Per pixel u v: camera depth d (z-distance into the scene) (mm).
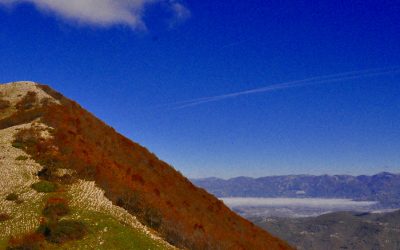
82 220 32438
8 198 35875
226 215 61438
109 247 29578
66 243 29188
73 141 50281
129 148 63438
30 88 76688
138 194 41625
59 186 39062
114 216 34938
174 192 53656
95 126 64688
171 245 34500
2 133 51812
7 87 77438
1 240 29469
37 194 37062
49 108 64562
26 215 33125
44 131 51438
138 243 31312
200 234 41562
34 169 42000
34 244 28312
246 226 62719
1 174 40219
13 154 44938
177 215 42781
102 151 52406
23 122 58531
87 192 38812
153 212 38906
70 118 60438
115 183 42438
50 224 30469
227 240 46125
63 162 43969
